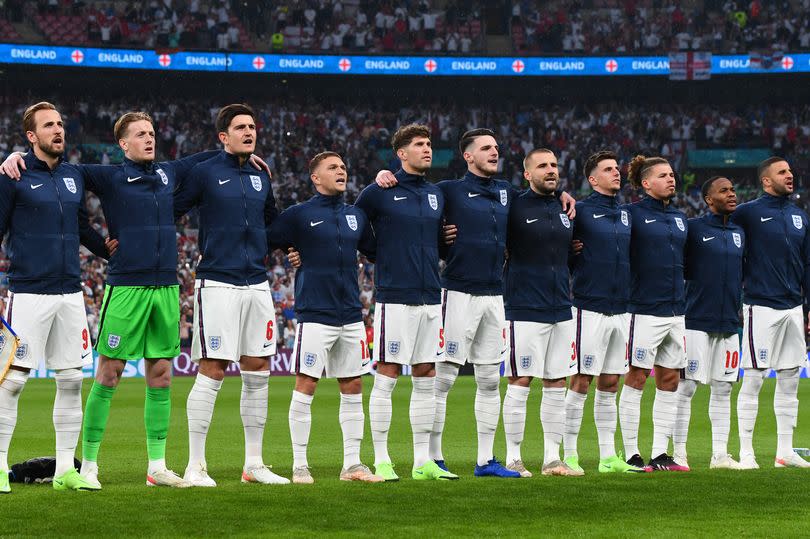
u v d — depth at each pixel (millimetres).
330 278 22750
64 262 21109
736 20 111750
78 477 20969
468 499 19562
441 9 117500
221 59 101250
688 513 18422
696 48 111375
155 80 108500
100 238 22266
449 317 23969
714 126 112625
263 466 22719
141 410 44625
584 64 105375
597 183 25578
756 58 102688
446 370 24328
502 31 114875
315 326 22562
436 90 114312
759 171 28000
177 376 74188
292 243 23109
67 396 21281
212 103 112312
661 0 114000
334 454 29188
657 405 26172
